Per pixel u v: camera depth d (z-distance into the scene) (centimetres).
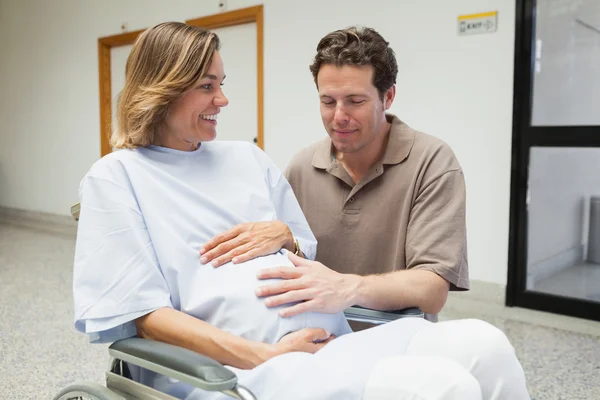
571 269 270
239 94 404
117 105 118
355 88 122
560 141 259
